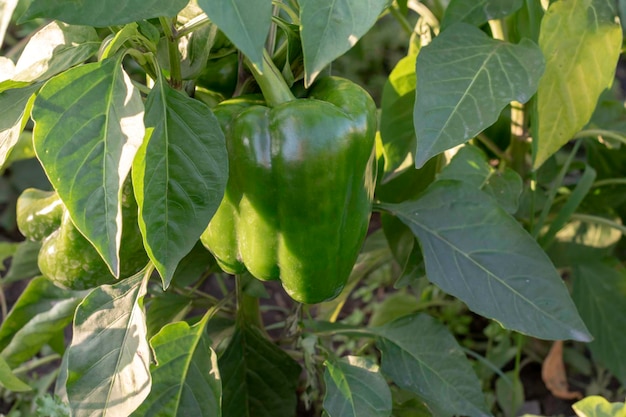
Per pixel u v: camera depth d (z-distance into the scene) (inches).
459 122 21.8
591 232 32.5
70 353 21.2
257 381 26.4
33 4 17.6
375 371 23.5
